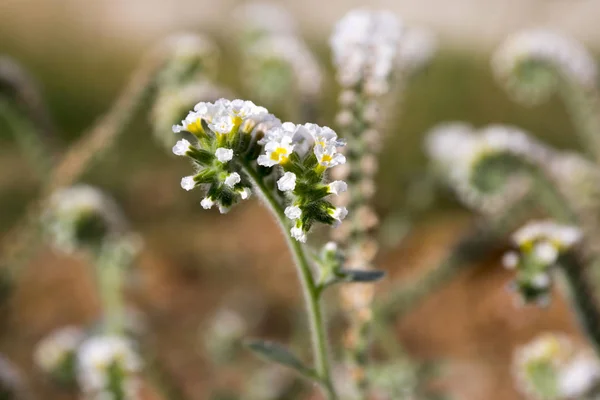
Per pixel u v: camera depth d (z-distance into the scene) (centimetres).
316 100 38
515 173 34
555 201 34
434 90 100
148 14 158
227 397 45
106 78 128
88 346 35
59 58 133
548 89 40
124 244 36
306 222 21
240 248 72
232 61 118
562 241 27
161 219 78
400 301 39
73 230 35
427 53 42
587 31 148
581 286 28
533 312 62
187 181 21
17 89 38
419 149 84
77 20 150
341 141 21
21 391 29
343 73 27
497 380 56
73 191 37
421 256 68
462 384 55
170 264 70
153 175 83
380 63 27
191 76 38
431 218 72
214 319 58
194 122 22
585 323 28
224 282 68
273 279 68
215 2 163
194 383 55
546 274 27
